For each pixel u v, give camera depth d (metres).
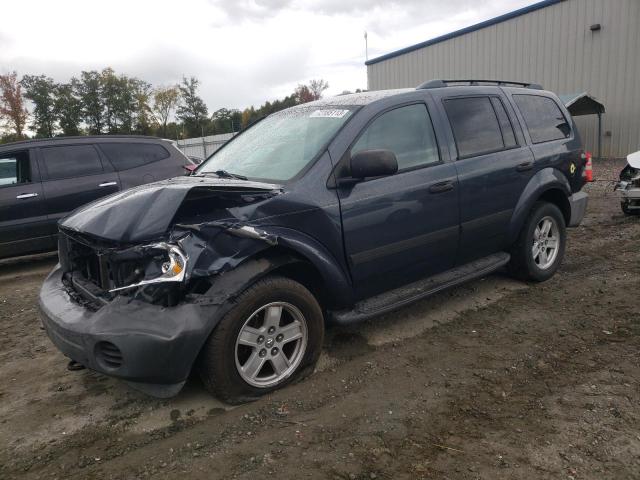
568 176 5.34
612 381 3.25
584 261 6.04
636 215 8.65
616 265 5.78
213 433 2.87
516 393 3.18
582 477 2.41
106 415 3.13
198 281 2.94
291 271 3.47
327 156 3.51
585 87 19.28
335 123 3.75
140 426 2.99
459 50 23.41
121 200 3.18
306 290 3.29
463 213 4.24
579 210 5.56
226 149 4.57
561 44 19.75
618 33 18.11
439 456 2.60
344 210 3.47
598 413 2.91
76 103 50.88
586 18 18.89
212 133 55.59
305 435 2.81
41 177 7.02
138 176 7.68
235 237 2.96
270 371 3.31
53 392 3.45
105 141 7.62
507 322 4.31
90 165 7.39
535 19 20.42
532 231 5.00
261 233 3.01
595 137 19.30
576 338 3.93
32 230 6.91
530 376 3.39
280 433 2.84
